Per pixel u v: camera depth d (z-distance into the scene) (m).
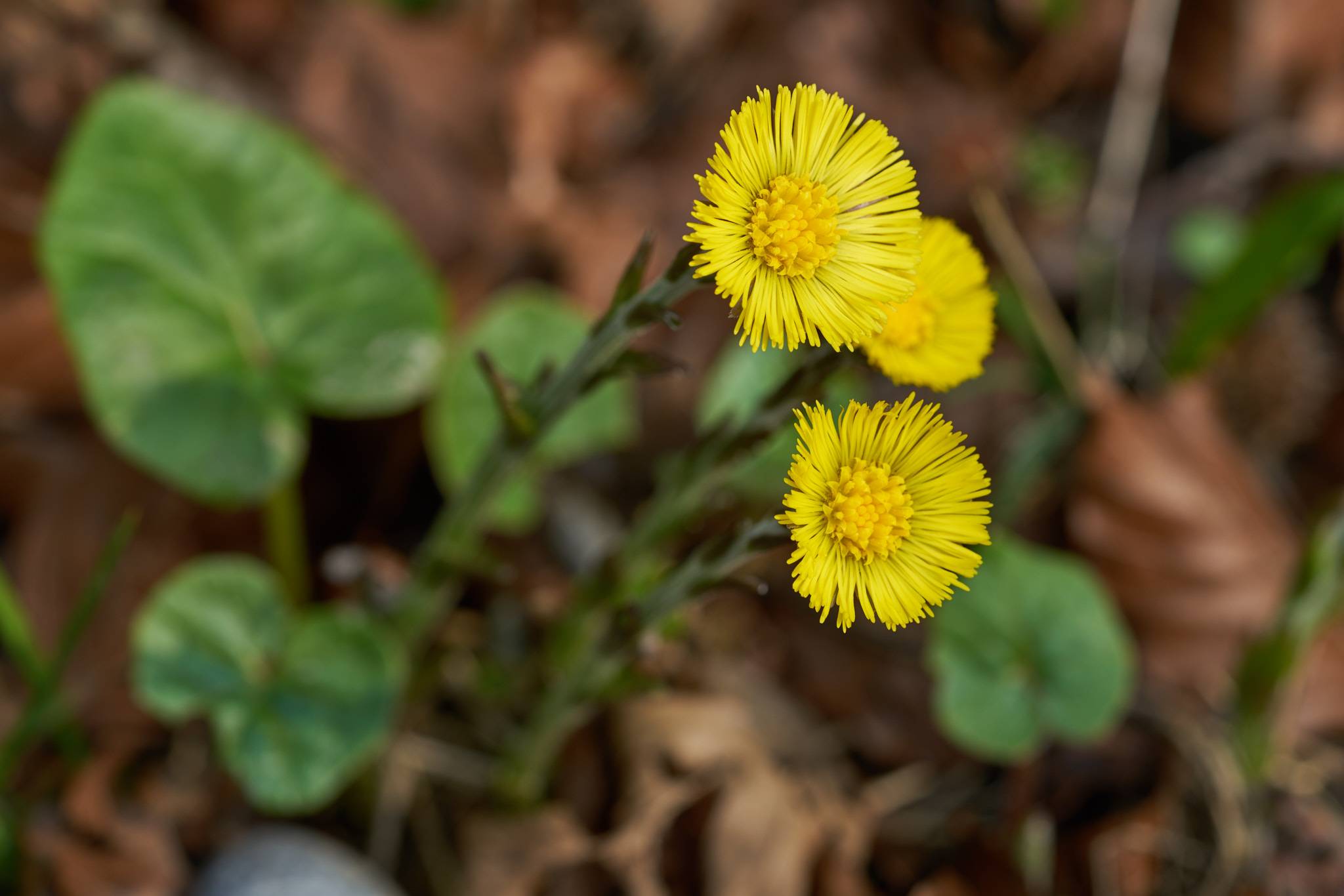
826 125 0.42
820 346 0.44
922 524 0.42
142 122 0.52
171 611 0.50
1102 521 0.59
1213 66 0.77
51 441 0.54
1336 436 0.68
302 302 0.53
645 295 0.43
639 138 0.72
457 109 0.66
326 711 0.50
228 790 0.52
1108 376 0.69
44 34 0.60
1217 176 0.77
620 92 0.73
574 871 0.52
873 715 0.55
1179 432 0.61
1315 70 0.77
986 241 0.71
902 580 0.42
